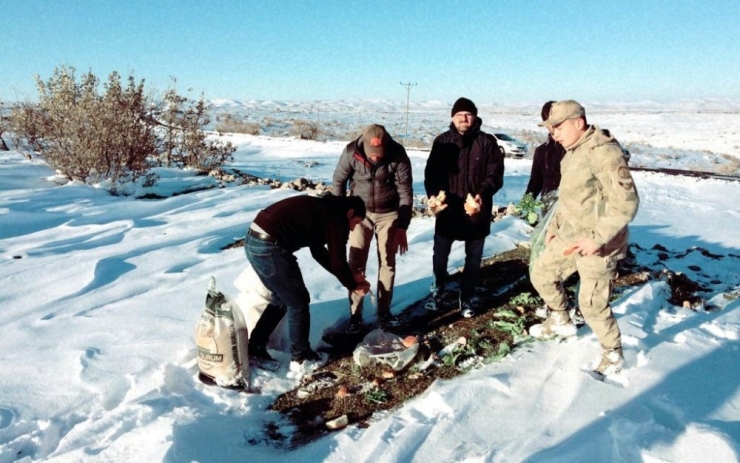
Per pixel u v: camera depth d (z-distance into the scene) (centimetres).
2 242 732
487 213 457
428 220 842
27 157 1436
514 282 573
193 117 1480
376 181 430
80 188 1070
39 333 463
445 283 531
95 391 375
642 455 260
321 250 414
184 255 673
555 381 355
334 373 404
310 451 312
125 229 803
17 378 392
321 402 369
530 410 331
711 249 762
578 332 438
